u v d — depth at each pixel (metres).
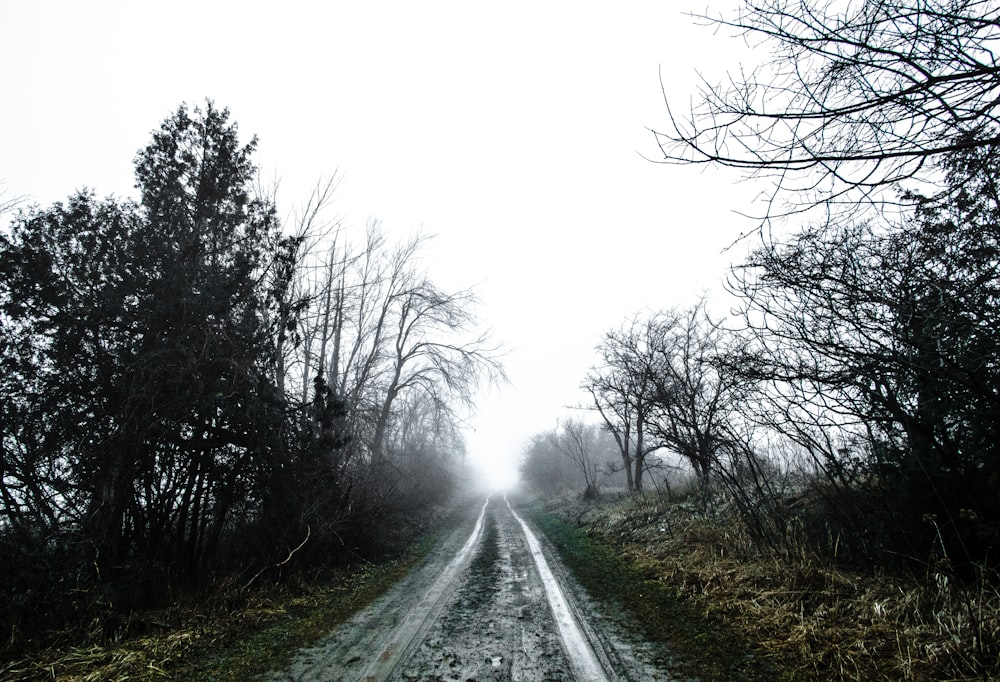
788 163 2.83
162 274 8.23
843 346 5.36
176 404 7.67
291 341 10.57
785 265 5.25
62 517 7.07
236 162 10.01
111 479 7.34
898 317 5.18
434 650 5.29
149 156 9.28
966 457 5.21
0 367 6.99
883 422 5.96
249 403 8.65
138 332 7.92
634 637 5.34
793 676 4.14
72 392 7.45
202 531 8.95
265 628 6.47
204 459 8.57
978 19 2.29
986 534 4.71
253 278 9.69
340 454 11.90
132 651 5.54
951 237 5.06
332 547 10.88
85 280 7.79
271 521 9.23
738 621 5.50
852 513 6.71
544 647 5.21
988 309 4.60
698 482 14.10
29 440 6.93
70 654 5.40
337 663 5.08
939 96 2.53
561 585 7.99
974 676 3.68
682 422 10.90
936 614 4.46
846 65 2.63
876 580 5.71
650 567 8.57
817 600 5.62
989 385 4.66
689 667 4.48
